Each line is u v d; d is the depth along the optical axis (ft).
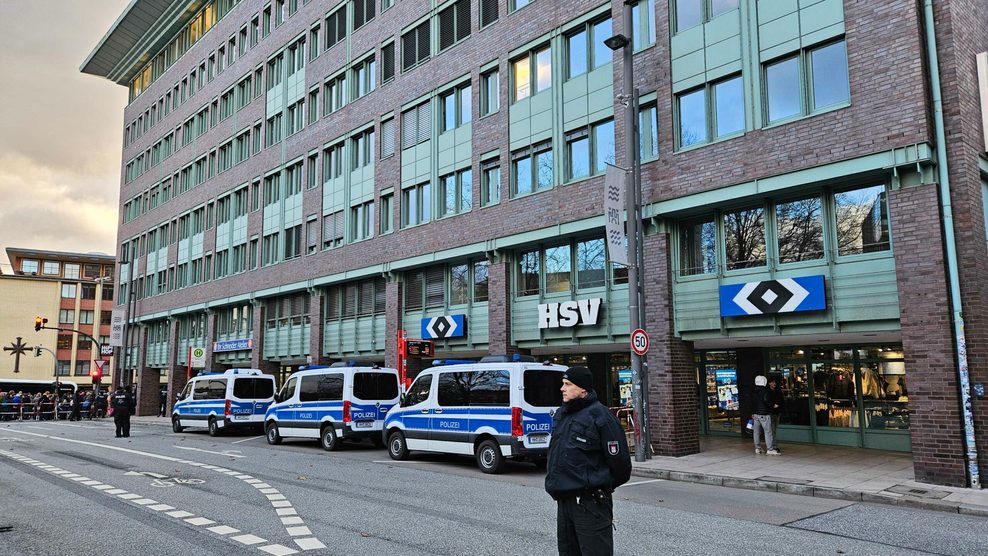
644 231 56.95
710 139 53.31
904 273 41.91
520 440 43.93
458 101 78.54
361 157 93.81
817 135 46.83
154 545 24.67
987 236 42.68
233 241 122.21
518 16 70.74
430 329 78.23
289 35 111.34
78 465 49.67
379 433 62.03
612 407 70.44
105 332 284.82
